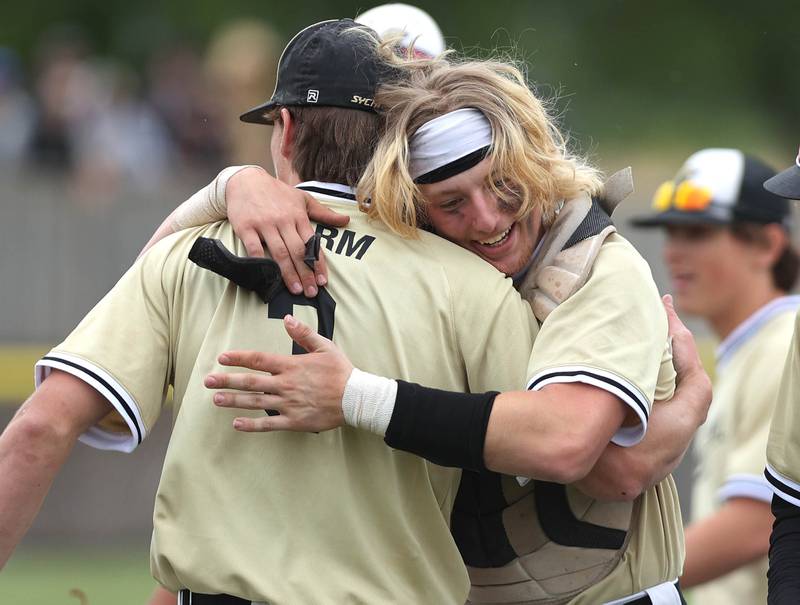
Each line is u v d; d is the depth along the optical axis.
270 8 73.94
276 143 10.16
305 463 9.04
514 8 78.19
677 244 15.82
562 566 10.09
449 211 9.59
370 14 12.41
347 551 9.00
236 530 8.98
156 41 71.25
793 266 15.62
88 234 31.25
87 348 9.20
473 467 8.90
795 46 82.44
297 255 9.23
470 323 9.33
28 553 29.38
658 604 10.06
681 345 10.23
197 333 9.36
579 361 9.05
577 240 9.76
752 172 15.72
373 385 8.81
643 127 74.31
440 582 9.34
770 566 10.15
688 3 82.38
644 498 10.05
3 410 30.23
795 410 10.17
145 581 26.12
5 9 73.81
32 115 40.94
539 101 10.02
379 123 9.77
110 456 30.05
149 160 39.69
